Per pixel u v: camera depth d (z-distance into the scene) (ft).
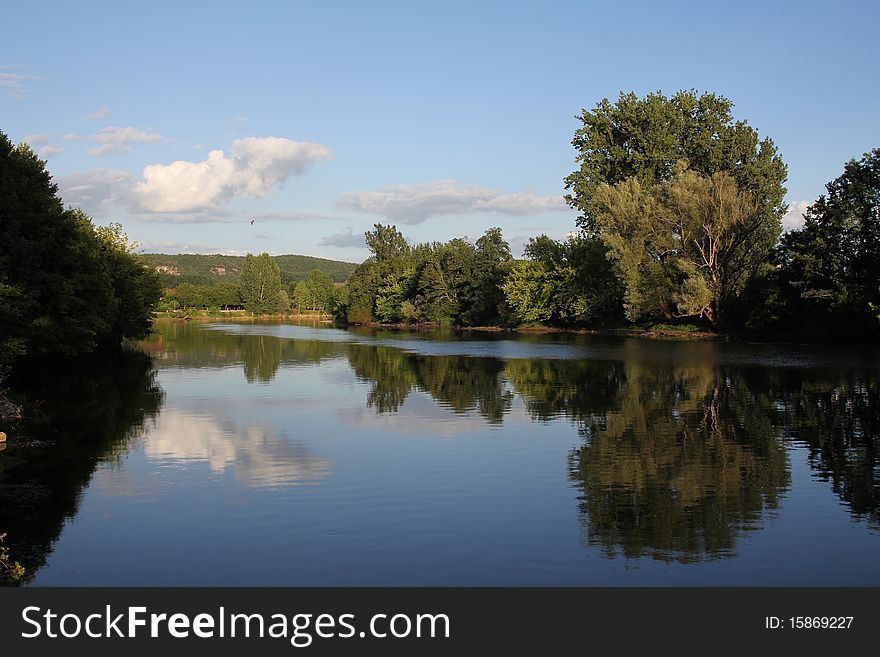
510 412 88.89
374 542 42.75
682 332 246.68
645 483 55.26
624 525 45.47
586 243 285.43
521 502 50.47
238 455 65.57
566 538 43.16
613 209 243.60
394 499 51.31
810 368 139.64
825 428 76.89
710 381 119.55
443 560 40.09
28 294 108.68
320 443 70.74
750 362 152.87
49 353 161.48
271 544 42.57
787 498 51.06
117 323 189.37
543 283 306.96
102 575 38.60
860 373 130.21
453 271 385.70
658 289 241.55
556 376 129.80
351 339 266.16
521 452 66.23
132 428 79.15
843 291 192.24
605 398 100.37
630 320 258.37
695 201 227.40
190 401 100.42
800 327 220.43
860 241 199.93
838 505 49.37
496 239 394.73
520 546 41.93
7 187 107.96
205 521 46.73
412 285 412.98
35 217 112.37
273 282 607.37
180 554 41.19
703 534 43.70
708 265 235.81
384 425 80.53
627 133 276.00
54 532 44.86
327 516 47.65
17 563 38.32
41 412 90.53
